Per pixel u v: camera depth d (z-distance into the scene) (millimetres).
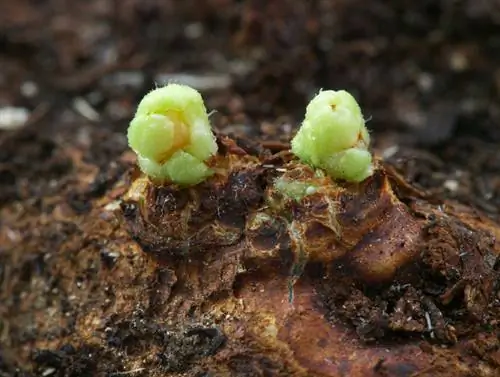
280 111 143
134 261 85
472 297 79
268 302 78
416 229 79
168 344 81
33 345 91
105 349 84
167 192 79
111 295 86
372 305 78
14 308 94
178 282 82
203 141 77
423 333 77
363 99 149
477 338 78
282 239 78
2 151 126
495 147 132
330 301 78
